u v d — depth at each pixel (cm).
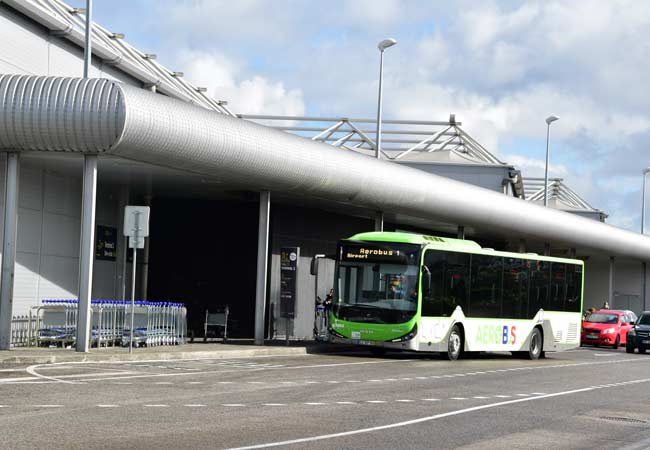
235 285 3966
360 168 3519
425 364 2788
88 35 2603
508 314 3338
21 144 2512
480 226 4662
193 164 2827
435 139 6706
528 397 1911
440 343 3003
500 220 4719
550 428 1441
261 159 3012
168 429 1234
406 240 2950
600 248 6053
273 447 1123
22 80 2467
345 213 4306
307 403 1598
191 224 3991
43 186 2997
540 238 5338
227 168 2942
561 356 3862
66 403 1462
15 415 1311
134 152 2597
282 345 3272
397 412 1540
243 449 1095
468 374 2469
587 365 3200
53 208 3066
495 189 6450
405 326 2891
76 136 2473
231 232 3975
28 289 2923
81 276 2525
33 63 3036
